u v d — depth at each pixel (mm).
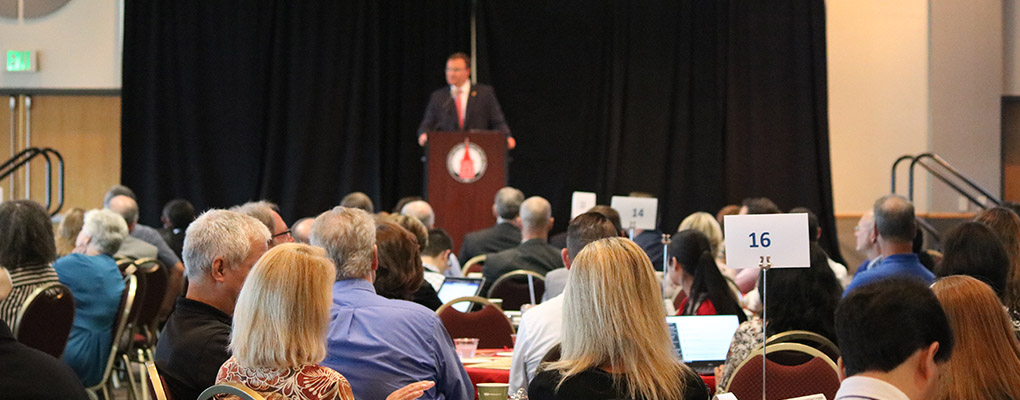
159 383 2809
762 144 11062
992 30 11258
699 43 11125
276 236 4512
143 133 10820
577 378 2609
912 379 2021
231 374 2568
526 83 11219
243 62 10875
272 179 10906
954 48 11266
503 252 6262
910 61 11391
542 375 2699
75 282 5500
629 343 2600
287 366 2516
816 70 11008
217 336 3016
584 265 2680
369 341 3201
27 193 11328
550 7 11164
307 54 10922
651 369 2600
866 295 2068
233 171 10945
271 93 10922
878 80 11430
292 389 2514
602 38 11156
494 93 10312
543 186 11312
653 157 11156
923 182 11359
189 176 10898
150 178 10805
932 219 11211
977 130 11258
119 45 11203
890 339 1997
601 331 2617
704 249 4723
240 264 3168
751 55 11047
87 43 11195
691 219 6879
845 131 11477
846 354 2082
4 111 11289
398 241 3936
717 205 11172
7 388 2578
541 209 6273
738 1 11047
